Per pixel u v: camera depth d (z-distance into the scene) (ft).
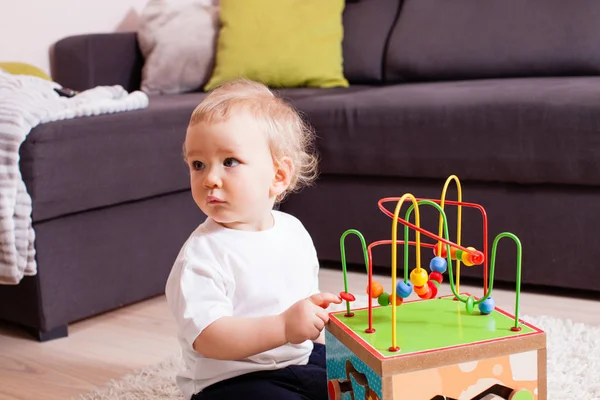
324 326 3.40
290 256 3.71
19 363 5.19
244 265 3.56
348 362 3.18
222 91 3.82
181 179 6.42
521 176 5.90
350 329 3.16
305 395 3.61
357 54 8.38
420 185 6.46
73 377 4.91
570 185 5.84
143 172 6.05
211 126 3.53
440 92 6.40
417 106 6.25
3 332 5.83
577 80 6.47
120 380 4.72
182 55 8.60
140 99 6.31
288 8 8.38
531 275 6.08
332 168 6.77
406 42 8.05
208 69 8.69
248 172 3.54
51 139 5.33
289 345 3.69
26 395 4.67
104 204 5.79
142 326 5.78
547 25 7.34
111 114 5.89
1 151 5.18
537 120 5.74
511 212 6.07
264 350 3.32
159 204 6.34
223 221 3.61
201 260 3.51
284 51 8.21
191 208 6.64
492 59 7.51
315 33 8.28
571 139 5.63
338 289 6.39
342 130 6.61
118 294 6.04
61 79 8.48
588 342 4.86
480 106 5.97
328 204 6.94
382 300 3.30
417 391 2.88
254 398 3.52
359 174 6.74
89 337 5.61
